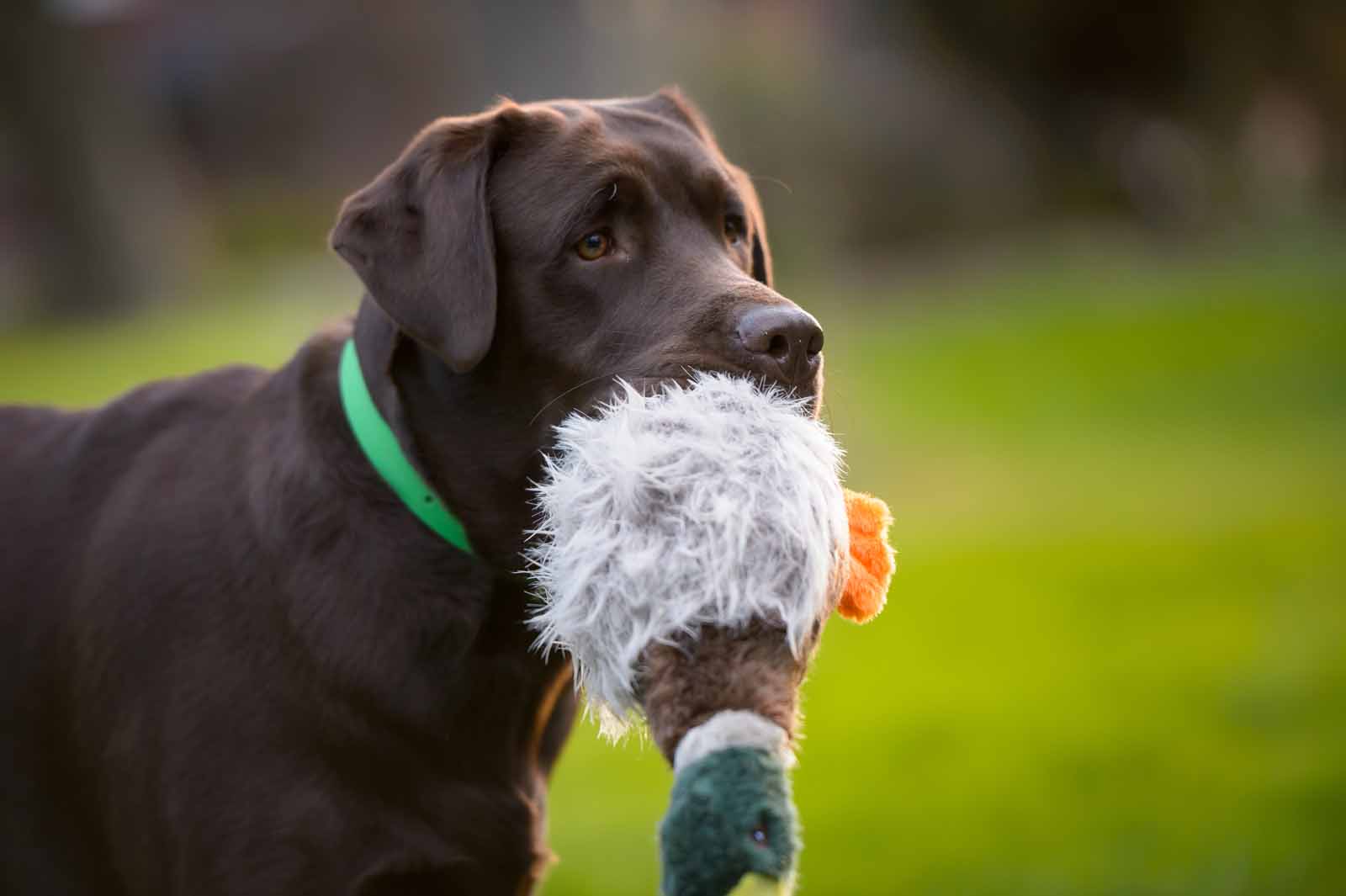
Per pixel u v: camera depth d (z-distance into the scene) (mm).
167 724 3268
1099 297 22797
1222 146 30656
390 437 3375
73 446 3736
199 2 29125
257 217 28125
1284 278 23250
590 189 3381
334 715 3223
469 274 3264
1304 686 7457
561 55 23031
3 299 24844
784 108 24000
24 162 24375
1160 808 6020
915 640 8945
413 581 3305
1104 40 30031
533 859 3436
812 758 6953
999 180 27953
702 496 2658
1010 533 11742
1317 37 31125
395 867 3207
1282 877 5266
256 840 3176
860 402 16219
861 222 25844
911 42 30453
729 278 3311
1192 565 10375
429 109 28672
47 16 23594
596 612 2697
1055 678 7930
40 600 3559
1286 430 15281
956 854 5680
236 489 3465
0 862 3561
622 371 3279
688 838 2369
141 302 24219
